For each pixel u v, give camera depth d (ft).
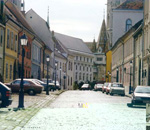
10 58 155.43
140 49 188.55
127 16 301.22
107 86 180.55
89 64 490.90
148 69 163.32
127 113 67.56
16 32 165.27
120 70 263.90
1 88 65.62
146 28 172.14
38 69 234.99
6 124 45.78
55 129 42.86
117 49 287.07
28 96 125.18
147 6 173.47
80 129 43.16
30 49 202.69
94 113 66.33
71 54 412.36
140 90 90.99
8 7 180.45
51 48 299.58
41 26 279.08
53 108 77.56
